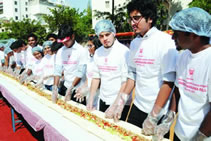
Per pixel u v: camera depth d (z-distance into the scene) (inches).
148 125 46.9
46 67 121.0
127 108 78.9
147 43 53.3
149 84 55.6
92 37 98.5
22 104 84.1
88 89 81.0
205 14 36.9
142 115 60.4
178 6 397.1
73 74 94.3
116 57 70.2
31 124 72.9
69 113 67.8
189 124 42.7
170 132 52.9
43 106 78.6
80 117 63.3
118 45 71.3
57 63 94.7
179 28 37.9
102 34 66.0
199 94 39.0
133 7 49.5
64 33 82.7
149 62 53.2
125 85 67.5
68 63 92.4
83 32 529.3
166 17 352.5
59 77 92.3
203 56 37.5
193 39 37.5
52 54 120.0
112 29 67.2
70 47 89.5
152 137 44.6
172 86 48.8
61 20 491.8
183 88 43.4
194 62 39.4
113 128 52.9
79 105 72.1
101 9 596.7
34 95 95.3
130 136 48.1
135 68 62.1
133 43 60.5
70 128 56.3
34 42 145.1
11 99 100.5
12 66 184.1
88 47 99.6
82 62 87.2
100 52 75.4
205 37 37.4
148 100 57.2
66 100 78.0
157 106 48.4
